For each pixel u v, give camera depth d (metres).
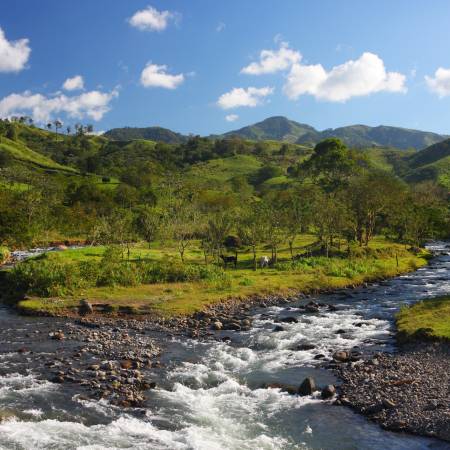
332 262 63.41
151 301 41.28
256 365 26.53
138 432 18.19
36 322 35.44
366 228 87.81
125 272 47.28
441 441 17.36
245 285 49.09
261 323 36.53
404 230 92.75
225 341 31.47
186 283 48.94
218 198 133.38
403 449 17.06
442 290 50.03
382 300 45.38
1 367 25.05
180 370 25.42
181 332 33.88
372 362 25.83
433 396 20.66
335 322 36.53
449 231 108.12
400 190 93.81
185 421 19.38
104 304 39.03
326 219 72.00
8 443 16.95
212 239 64.06
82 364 25.72
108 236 76.50
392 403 20.27
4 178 151.50
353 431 18.56
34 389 21.98
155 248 79.81
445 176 156.12
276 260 66.88
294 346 30.22
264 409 20.69
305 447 17.42
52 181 152.75
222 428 18.86
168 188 151.25
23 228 80.12
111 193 147.75
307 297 47.56
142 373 24.80
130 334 32.81
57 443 17.12
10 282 46.31
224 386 23.20
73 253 61.78
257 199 157.38
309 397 21.89
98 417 19.39
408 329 31.20
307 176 185.88
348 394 21.94
